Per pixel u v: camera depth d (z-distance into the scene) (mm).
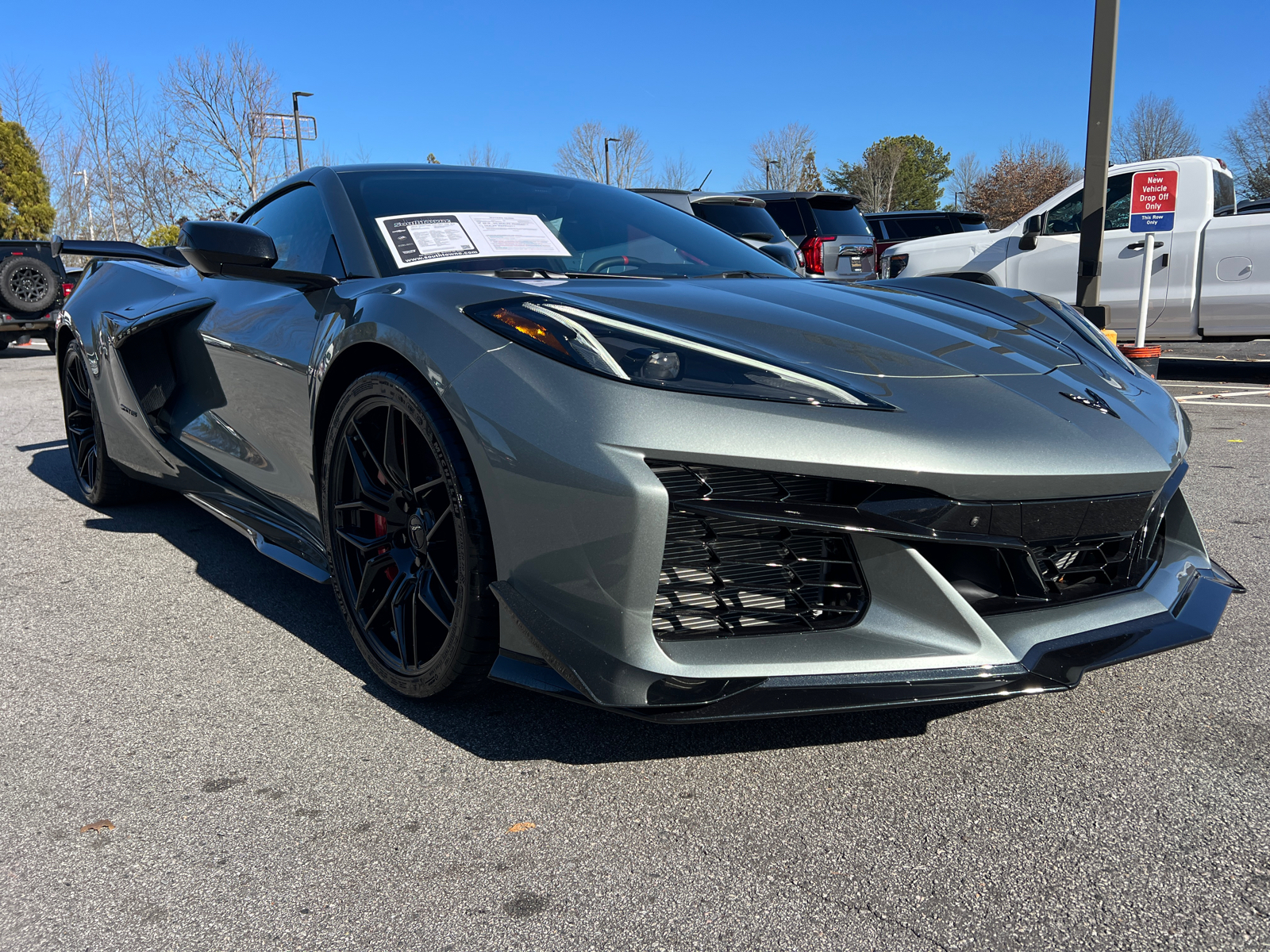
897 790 1527
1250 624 2238
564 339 1571
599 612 1479
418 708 1852
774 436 1461
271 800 1523
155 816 1483
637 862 1342
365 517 2014
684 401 1473
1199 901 1231
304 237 2447
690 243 2594
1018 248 7863
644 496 1421
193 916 1239
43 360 10945
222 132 27141
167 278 3098
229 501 2641
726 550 1523
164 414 2945
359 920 1227
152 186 29516
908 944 1159
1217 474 3887
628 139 36969
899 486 1513
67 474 4230
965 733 1723
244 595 2562
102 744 1722
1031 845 1368
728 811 1473
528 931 1198
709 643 1509
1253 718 1759
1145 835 1387
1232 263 6902
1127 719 1768
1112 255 7379
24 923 1230
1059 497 1589
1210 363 8586
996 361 1813
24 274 11219
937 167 66562
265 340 2289
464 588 1635
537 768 1613
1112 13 6387
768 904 1245
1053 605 1645
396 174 2529
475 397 1584
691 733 1735
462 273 1937
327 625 2328
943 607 1525
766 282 2246
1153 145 40062
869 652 1513
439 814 1476
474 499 1610
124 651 2172
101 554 2965
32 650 2184
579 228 2459
